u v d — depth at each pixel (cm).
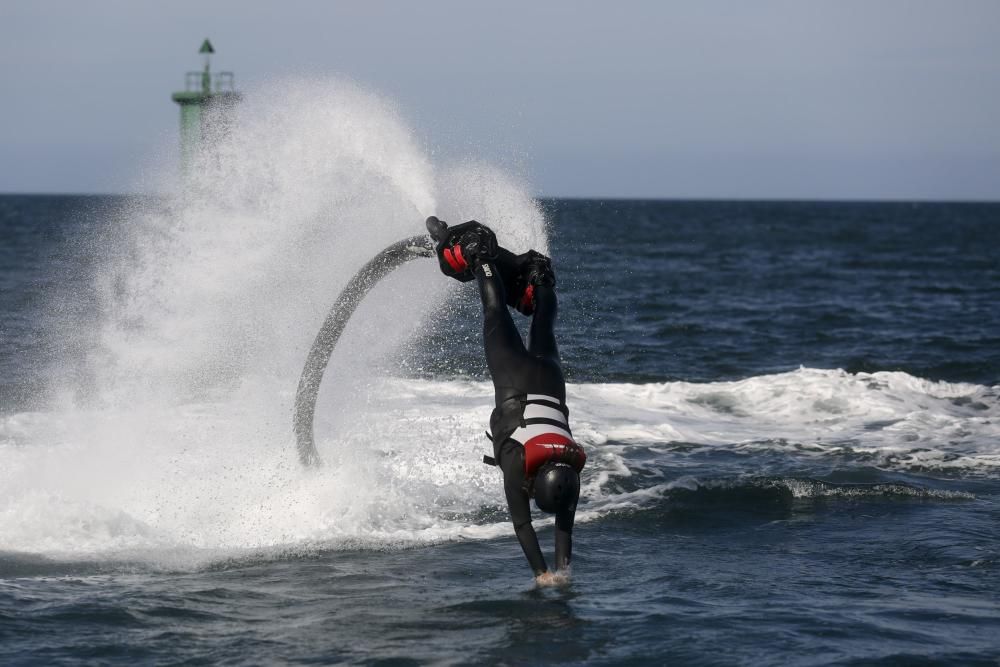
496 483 3550
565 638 2094
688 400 5416
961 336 8381
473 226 2547
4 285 9150
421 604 2325
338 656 1988
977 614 2245
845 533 3008
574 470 2298
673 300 11038
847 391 5525
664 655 1994
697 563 2694
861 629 2136
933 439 4531
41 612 2197
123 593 2358
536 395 2345
